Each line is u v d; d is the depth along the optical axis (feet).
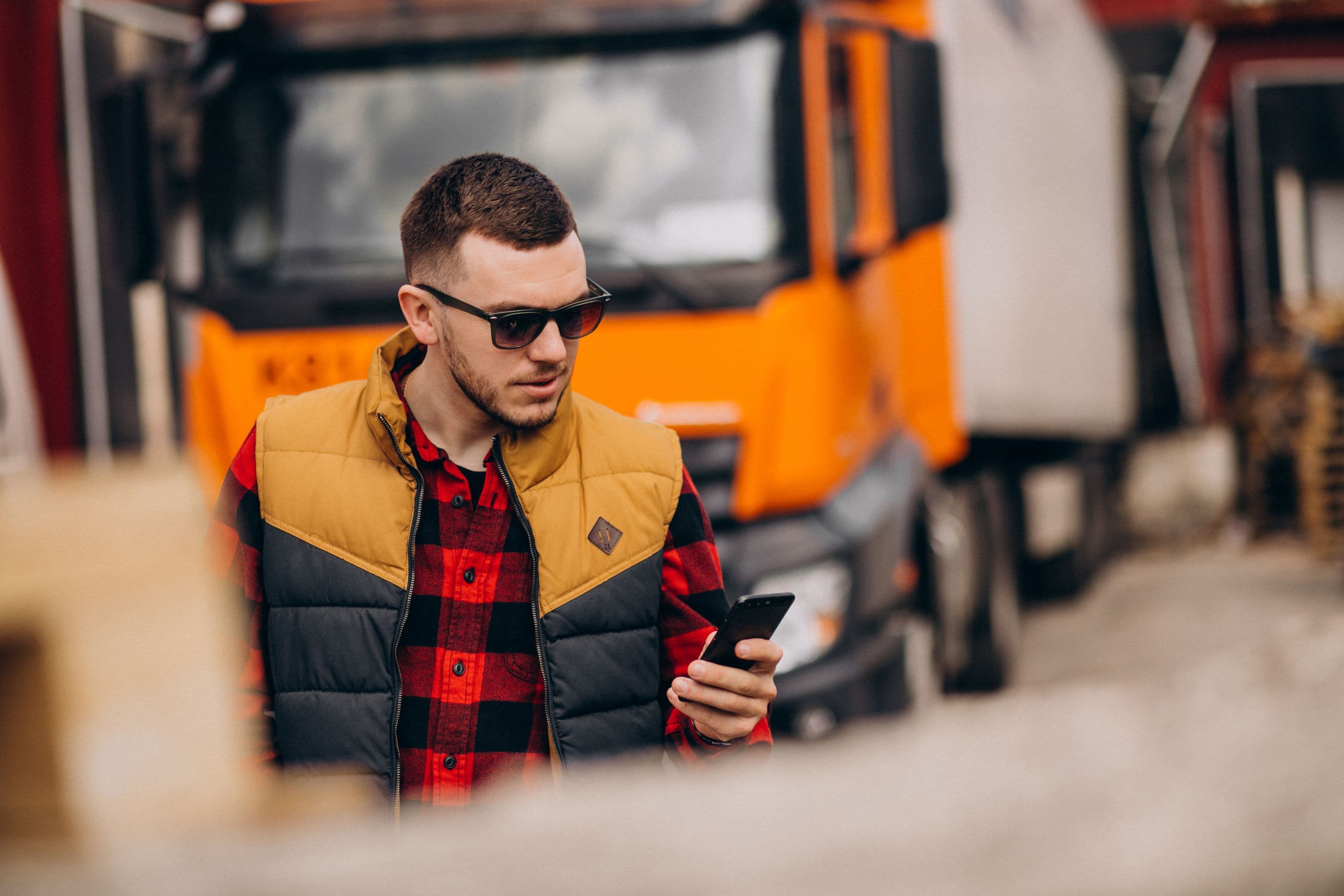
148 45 23.32
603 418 5.65
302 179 14.90
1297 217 45.80
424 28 14.84
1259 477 41.83
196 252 15.08
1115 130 35.04
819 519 14.20
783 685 13.62
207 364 14.69
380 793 5.16
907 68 14.75
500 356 5.21
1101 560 33.32
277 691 5.36
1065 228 27.55
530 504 5.32
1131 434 36.91
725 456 13.83
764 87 14.32
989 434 22.12
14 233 20.74
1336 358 34.86
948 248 19.57
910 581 15.66
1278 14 45.65
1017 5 24.86
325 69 15.01
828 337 14.23
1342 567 35.06
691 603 5.64
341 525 5.34
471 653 5.33
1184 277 45.16
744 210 14.17
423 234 5.32
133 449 22.08
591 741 5.24
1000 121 22.84
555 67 14.64
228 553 5.54
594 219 14.25
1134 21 50.19
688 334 13.92
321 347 14.40
